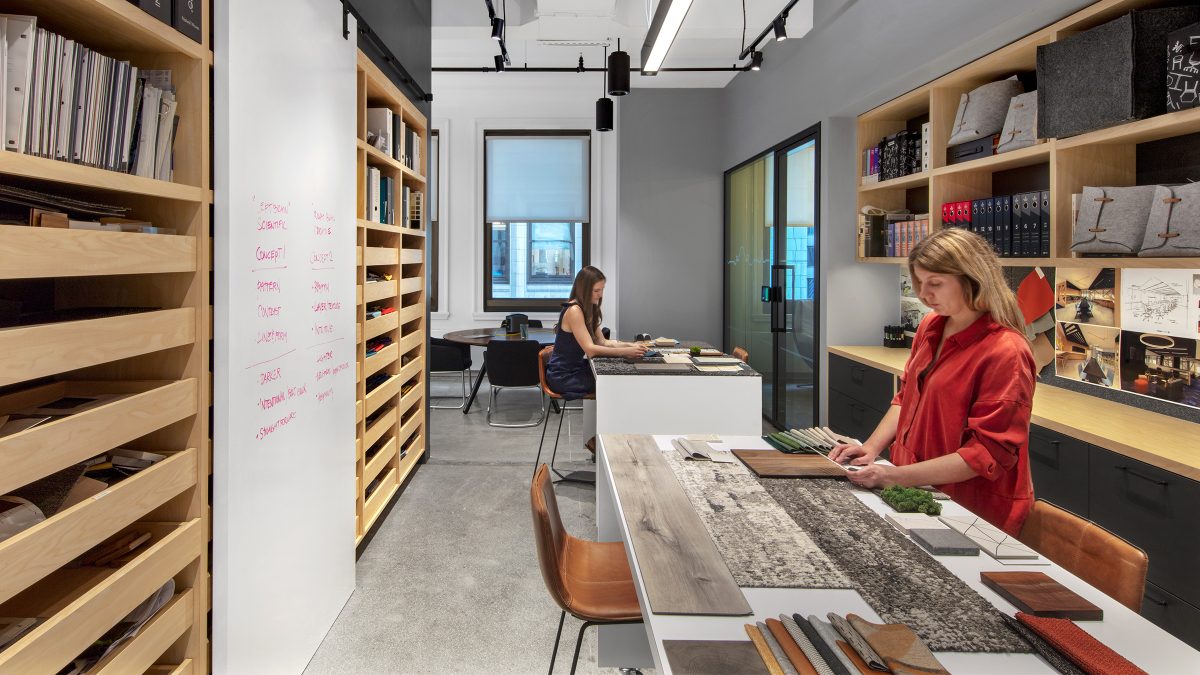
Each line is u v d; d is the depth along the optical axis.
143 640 1.55
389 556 3.28
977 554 1.30
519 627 2.64
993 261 1.84
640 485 1.70
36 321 1.56
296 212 2.18
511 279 8.25
